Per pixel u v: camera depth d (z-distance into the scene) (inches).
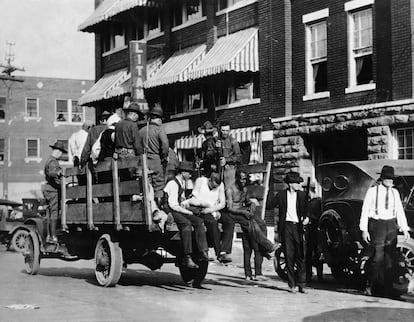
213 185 472.1
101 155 516.7
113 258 478.6
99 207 494.0
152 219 438.9
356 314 369.7
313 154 873.5
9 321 338.6
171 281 536.4
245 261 537.3
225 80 1021.2
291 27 896.9
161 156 491.5
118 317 351.9
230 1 1029.2
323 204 515.2
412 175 482.9
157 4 1153.4
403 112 730.8
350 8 801.6
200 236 451.5
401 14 737.0
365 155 805.2
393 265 445.1
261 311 376.8
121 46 1327.5
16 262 719.7
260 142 934.4
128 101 1140.5
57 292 456.8
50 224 559.2
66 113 1921.8
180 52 1127.6
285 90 892.6
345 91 806.5
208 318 350.3
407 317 360.8
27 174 1824.6
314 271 634.2
